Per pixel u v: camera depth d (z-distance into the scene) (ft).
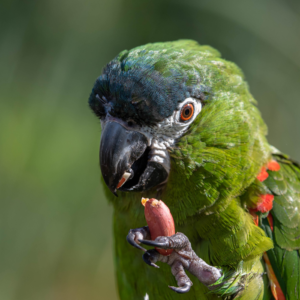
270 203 13.67
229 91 13.53
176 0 30.60
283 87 29.58
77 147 29.45
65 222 29.45
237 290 12.91
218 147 12.94
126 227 14.66
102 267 30.48
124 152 12.51
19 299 28.76
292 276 13.83
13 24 29.81
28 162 28.66
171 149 12.76
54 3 30.19
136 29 30.96
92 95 13.07
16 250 28.73
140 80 12.27
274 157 15.26
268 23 28.96
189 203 13.10
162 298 14.58
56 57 30.01
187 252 11.09
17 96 29.37
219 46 29.89
